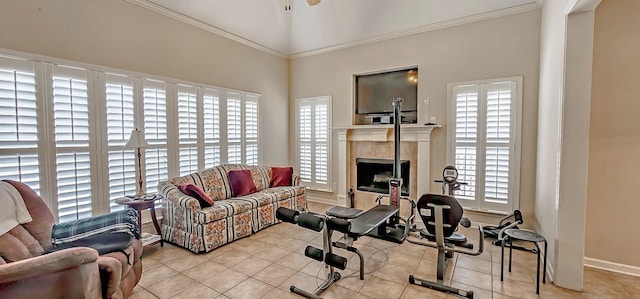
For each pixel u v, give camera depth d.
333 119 5.32
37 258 1.50
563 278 2.43
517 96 3.68
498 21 3.78
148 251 3.20
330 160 5.36
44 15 2.78
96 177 3.14
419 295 2.35
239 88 4.83
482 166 3.92
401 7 4.18
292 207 4.38
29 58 2.68
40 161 2.76
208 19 4.17
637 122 2.58
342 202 5.11
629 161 2.62
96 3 3.13
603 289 2.40
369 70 4.86
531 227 3.66
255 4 4.42
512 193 3.75
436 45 4.23
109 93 3.23
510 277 2.62
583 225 2.36
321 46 5.28
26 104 2.68
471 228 3.96
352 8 4.48
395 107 3.56
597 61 2.67
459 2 3.84
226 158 4.61
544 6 3.32
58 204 2.87
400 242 2.69
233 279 2.61
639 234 2.61
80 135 3.02
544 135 3.15
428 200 2.42
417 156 4.42
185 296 2.34
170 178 3.84
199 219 3.14
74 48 2.98
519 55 3.67
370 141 4.92
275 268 2.82
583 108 2.32
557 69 2.63
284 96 5.77
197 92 4.15
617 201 2.67
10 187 2.01
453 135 4.11
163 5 3.66
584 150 2.33
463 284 2.51
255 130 5.13
